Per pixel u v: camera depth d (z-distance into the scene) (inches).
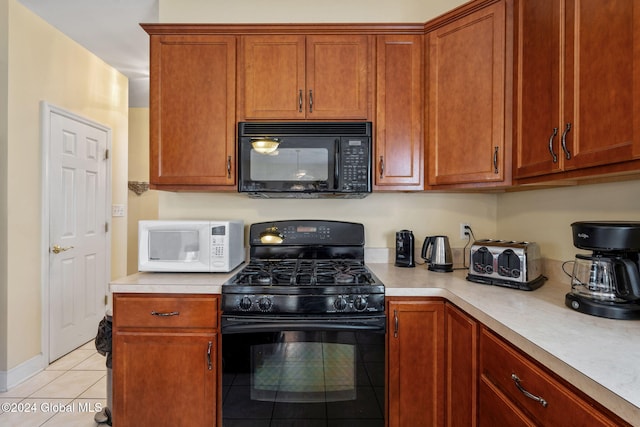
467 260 82.4
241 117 70.4
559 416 31.3
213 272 66.5
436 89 68.3
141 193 179.2
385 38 70.6
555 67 47.6
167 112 70.4
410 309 57.6
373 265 79.0
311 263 74.9
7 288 85.1
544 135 50.7
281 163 69.0
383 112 70.5
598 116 40.4
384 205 83.1
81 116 110.7
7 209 84.9
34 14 92.0
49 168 97.3
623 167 37.9
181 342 58.3
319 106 70.2
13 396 82.6
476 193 83.0
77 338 109.7
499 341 42.3
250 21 81.9
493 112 61.3
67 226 105.0
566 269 60.6
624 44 36.9
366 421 56.5
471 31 63.9
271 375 56.4
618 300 42.6
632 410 23.3
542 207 67.1
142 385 58.7
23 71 89.1
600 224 42.8
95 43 105.8
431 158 68.9
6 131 84.7
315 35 70.6
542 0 51.1
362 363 56.6
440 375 57.6
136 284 58.4
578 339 34.9
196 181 70.4
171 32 70.5
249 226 82.5
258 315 56.1
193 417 58.5
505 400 40.4
